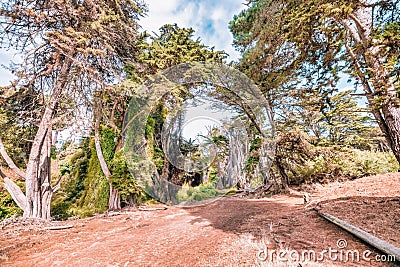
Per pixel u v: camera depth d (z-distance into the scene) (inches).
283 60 314.3
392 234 114.9
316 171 376.2
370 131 498.0
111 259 135.0
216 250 130.6
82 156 458.3
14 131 365.7
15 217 282.4
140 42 349.7
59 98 311.4
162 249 145.6
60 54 289.9
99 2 285.4
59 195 412.2
